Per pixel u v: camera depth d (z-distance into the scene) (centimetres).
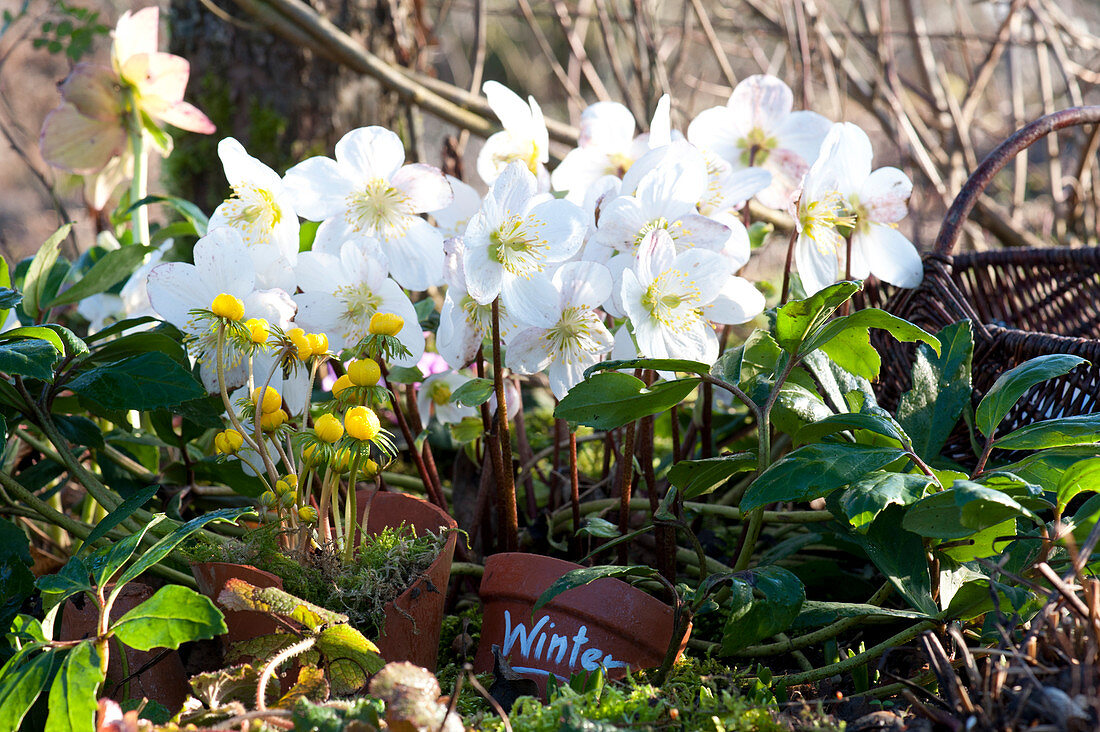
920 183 286
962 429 132
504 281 119
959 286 146
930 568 117
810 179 126
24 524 142
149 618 109
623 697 113
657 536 125
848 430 121
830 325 117
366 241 121
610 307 122
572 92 238
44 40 184
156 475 136
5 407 126
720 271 120
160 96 145
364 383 116
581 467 159
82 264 148
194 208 143
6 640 119
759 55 275
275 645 113
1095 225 239
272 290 120
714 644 123
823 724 111
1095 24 402
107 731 108
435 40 224
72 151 147
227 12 197
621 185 124
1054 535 113
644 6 240
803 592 113
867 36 260
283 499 116
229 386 122
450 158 153
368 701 109
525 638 118
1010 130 270
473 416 133
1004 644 113
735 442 150
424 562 118
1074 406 127
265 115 198
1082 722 105
